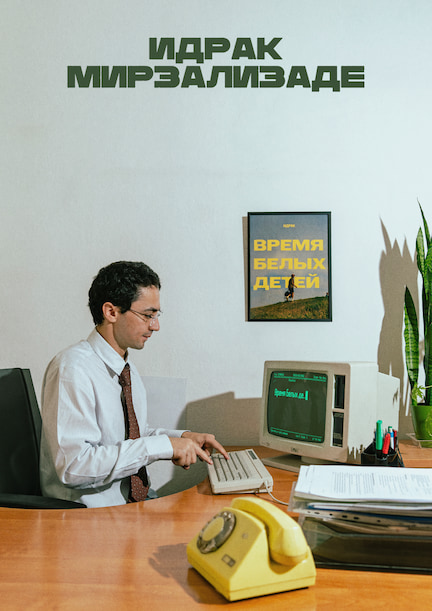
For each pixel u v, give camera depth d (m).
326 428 1.54
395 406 1.76
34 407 1.71
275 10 2.11
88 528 1.08
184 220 2.09
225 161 2.10
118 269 1.61
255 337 2.09
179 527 1.09
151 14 2.10
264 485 1.33
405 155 2.11
